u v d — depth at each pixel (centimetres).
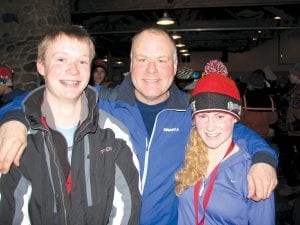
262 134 418
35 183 140
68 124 153
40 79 647
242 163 153
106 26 1062
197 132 164
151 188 181
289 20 1044
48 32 149
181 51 1836
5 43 677
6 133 132
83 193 144
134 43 183
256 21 1073
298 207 195
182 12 1027
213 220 154
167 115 188
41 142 143
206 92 154
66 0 774
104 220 150
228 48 1900
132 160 158
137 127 186
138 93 189
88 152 148
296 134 441
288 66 1773
